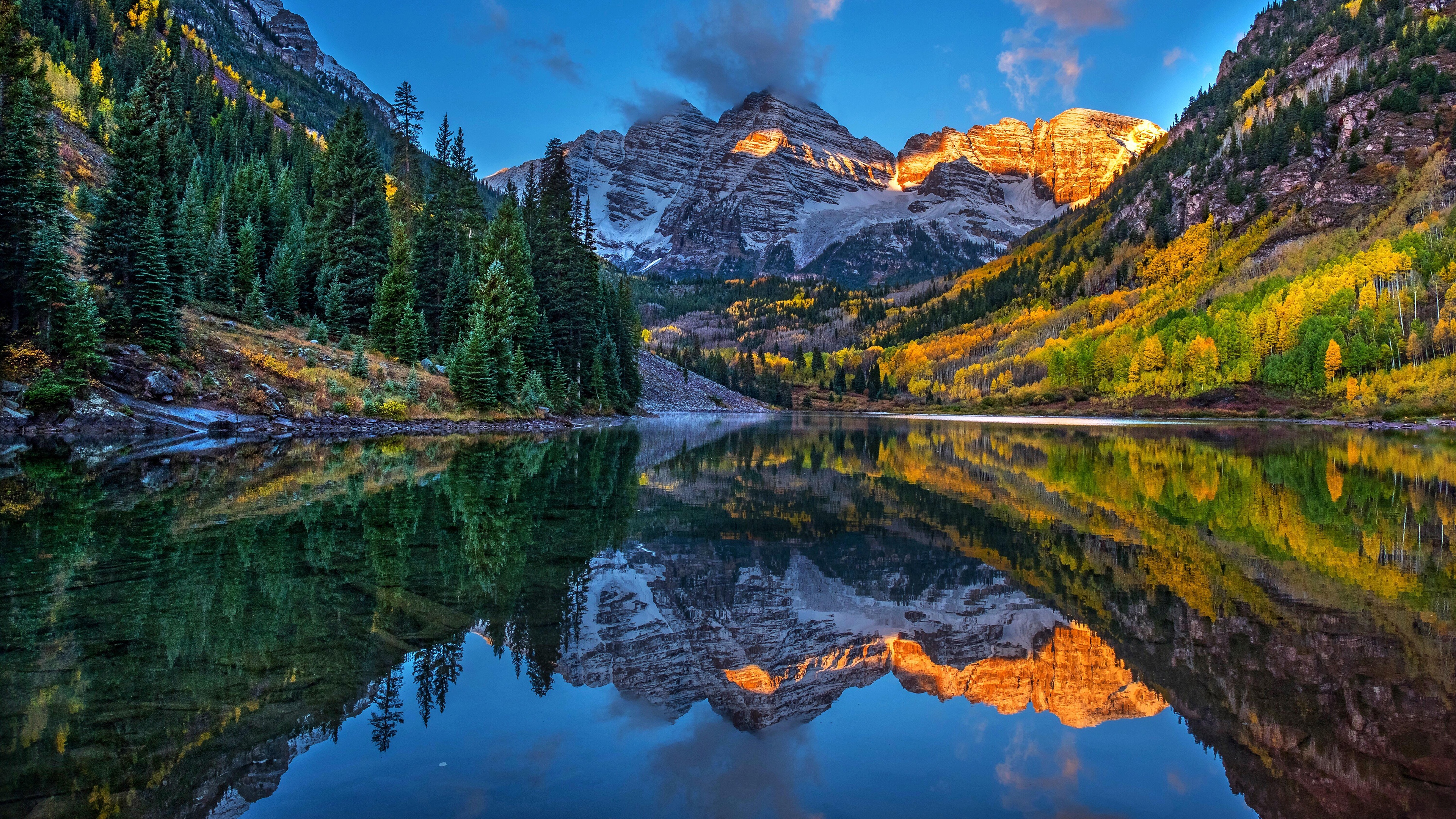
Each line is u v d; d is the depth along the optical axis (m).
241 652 7.41
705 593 11.30
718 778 5.42
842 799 5.16
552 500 19.48
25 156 34.00
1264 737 6.32
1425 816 4.99
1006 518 18.47
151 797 4.73
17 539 12.29
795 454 39.09
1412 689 7.37
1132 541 15.47
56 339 33.84
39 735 5.48
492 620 9.11
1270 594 11.19
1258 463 33.38
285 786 5.00
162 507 15.73
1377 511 19.30
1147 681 7.72
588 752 5.85
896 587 11.88
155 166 40.97
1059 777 5.55
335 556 11.74
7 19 34.09
